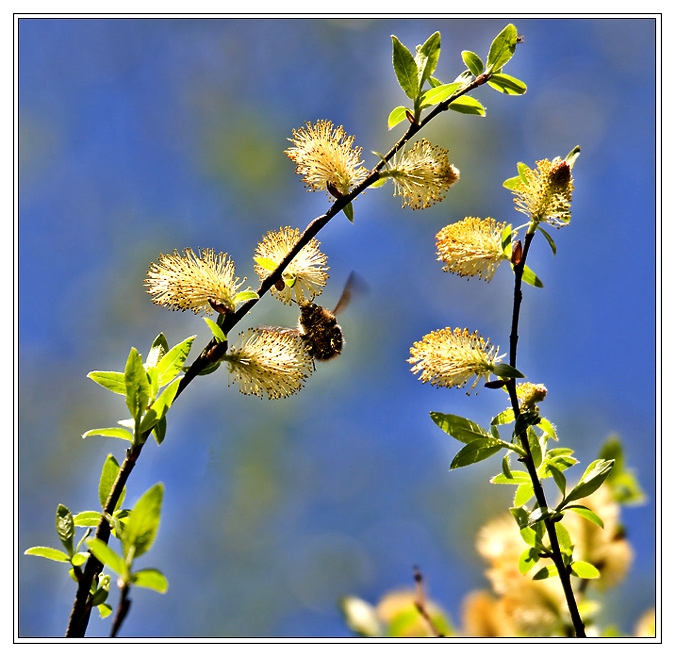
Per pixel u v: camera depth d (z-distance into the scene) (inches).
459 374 38.0
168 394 37.4
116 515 37.2
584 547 37.8
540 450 38.0
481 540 37.9
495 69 38.6
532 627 37.1
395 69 38.5
